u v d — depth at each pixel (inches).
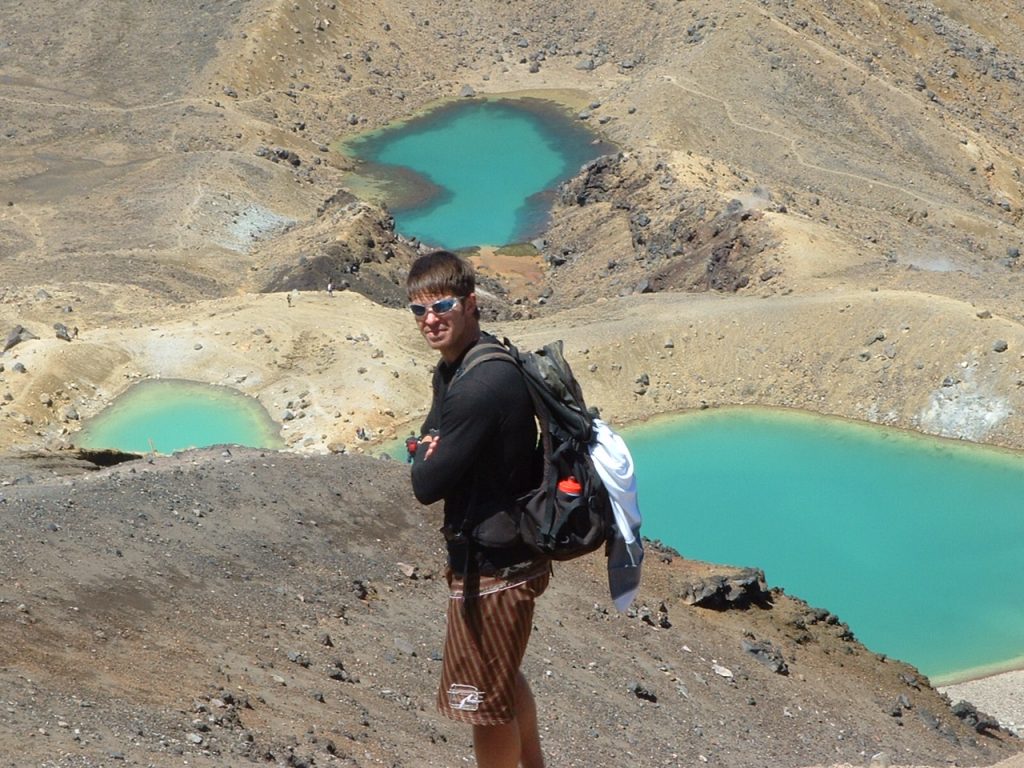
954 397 3009.4
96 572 757.9
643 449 2906.0
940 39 6742.1
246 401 2935.5
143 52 6215.6
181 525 914.7
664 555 1355.8
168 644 679.7
